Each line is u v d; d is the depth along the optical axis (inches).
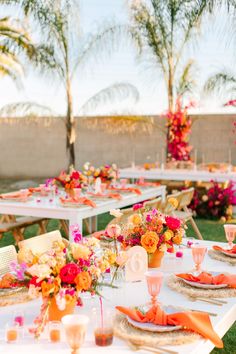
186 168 362.3
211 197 340.5
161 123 465.4
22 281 84.5
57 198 235.5
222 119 453.4
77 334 67.6
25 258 87.3
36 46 396.8
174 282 103.0
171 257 126.3
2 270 119.3
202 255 110.3
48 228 316.5
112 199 230.8
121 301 93.8
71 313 85.0
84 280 81.4
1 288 97.3
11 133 534.6
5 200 224.8
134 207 125.4
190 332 77.7
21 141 531.5
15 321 77.9
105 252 92.2
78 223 201.9
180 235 116.3
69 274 80.6
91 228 290.2
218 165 372.8
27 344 75.1
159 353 71.7
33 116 418.3
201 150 461.7
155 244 109.7
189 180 350.3
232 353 135.0
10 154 538.6
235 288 99.7
